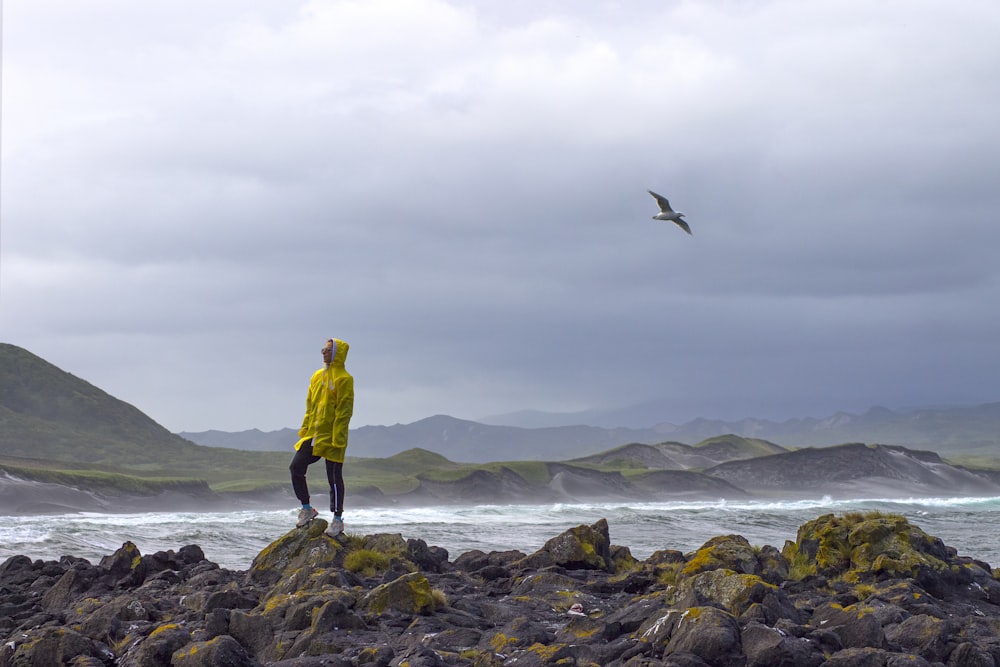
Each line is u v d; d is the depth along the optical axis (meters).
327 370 17.14
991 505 112.62
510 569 19.22
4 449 176.75
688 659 10.55
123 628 13.01
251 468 185.00
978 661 11.45
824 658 10.90
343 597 13.61
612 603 15.31
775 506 106.31
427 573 17.94
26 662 11.61
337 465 17.19
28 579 19.36
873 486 179.12
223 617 12.64
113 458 185.25
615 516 64.88
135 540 36.22
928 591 17.42
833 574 18.42
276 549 16.80
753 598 12.62
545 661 10.91
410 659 10.77
